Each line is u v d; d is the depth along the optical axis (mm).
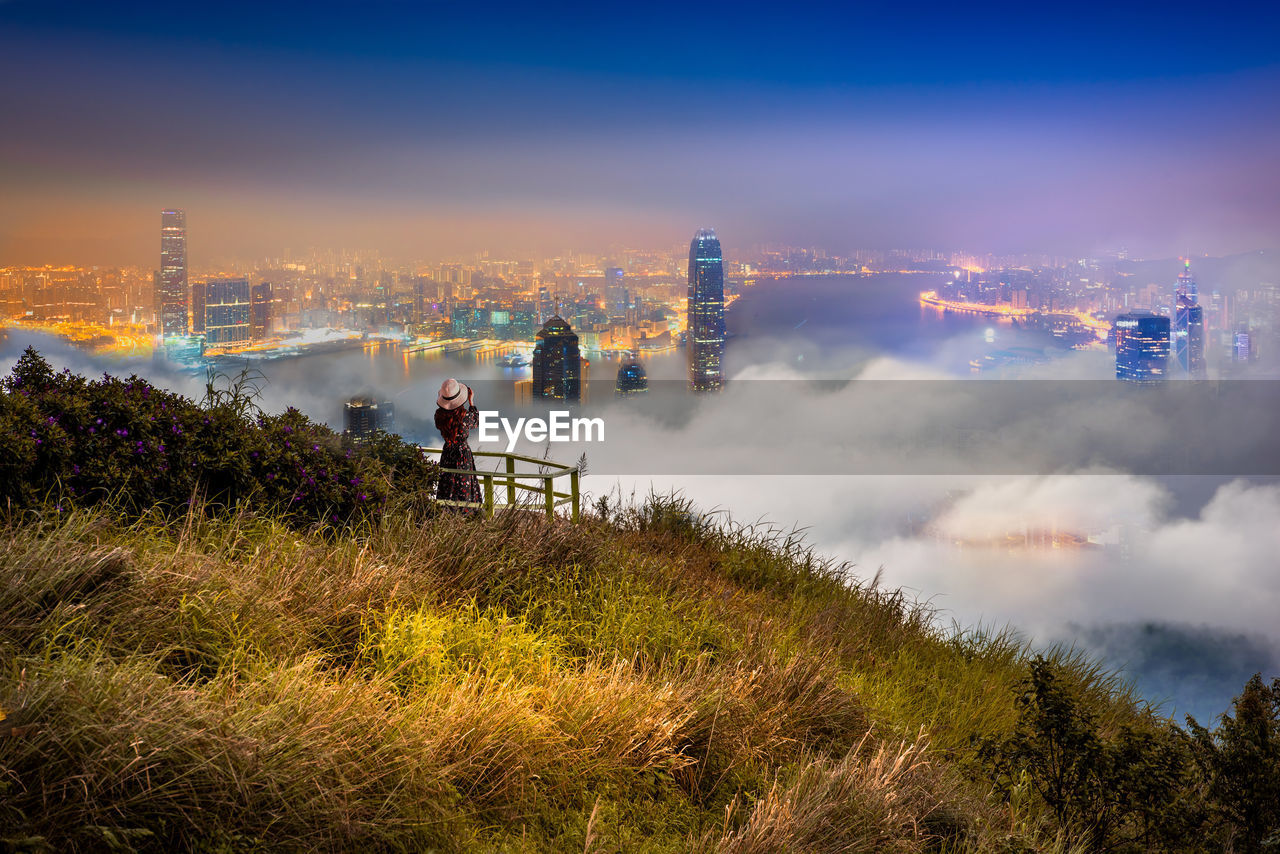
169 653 3574
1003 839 3875
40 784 2541
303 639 3969
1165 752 4285
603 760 3746
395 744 3197
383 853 2951
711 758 4086
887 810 3756
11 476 4480
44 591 3553
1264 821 4078
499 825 3299
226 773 2787
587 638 4906
